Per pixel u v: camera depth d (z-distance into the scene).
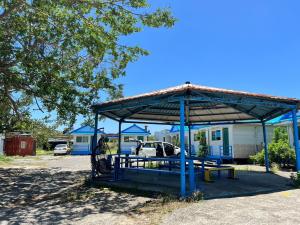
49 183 14.24
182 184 9.40
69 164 25.44
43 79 13.23
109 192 11.17
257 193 10.20
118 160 13.59
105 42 12.36
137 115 16.27
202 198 9.23
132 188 11.43
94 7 12.16
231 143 24.55
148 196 10.17
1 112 19.64
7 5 11.52
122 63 14.37
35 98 15.23
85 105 15.42
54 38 12.59
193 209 8.06
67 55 13.52
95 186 12.57
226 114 16.45
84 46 12.16
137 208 8.54
